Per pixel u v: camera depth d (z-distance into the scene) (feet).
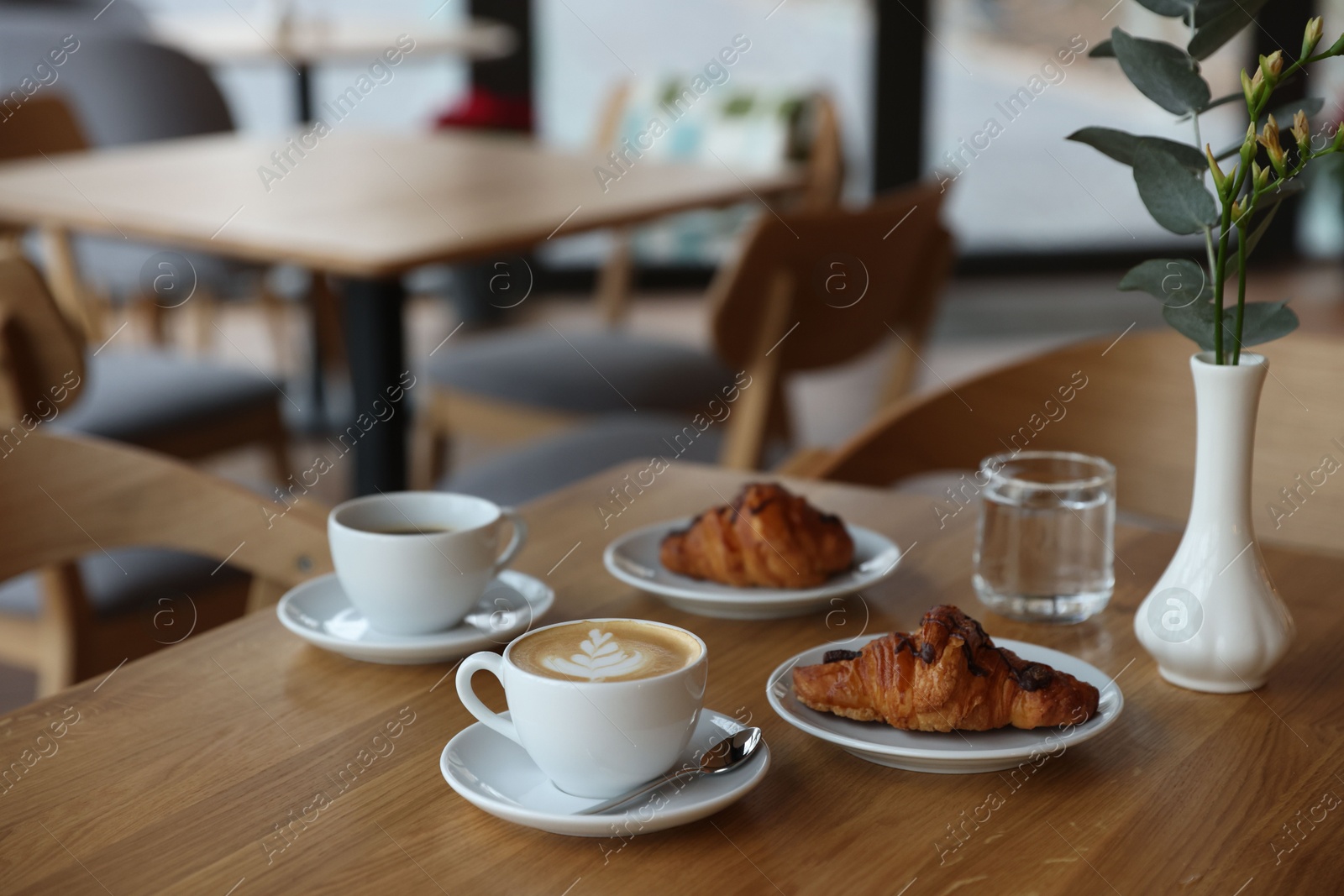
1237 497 4.76
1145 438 6.32
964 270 27.89
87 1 21.07
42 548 5.56
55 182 11.83
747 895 4.05
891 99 26.71
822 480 6.37
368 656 4.86
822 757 4.47
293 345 22.00
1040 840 4.20
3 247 12.03
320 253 9.20
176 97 17.02
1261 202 4.60
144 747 4.51
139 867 4.13
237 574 8.12
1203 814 4.28
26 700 10.39
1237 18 4.56
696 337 23.07
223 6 23.90
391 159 13.43
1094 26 26.27
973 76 26.89
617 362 12.05
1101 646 5.00
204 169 12.61
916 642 4.48
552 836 4.21
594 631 4.48
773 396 10.16
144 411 11.05
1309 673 4.86
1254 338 4.69
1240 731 4.58
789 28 26.20
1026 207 27.66
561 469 9.36
